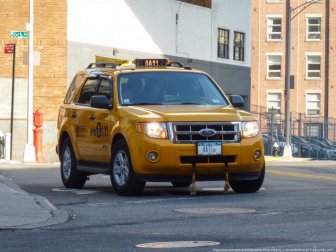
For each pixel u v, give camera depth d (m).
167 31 50.62
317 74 95.12
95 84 19.55
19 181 22.28
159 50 49.91
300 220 13.34
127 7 47.53
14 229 12.68
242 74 58.34
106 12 46.12
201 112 17.33
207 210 14.93
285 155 53.72
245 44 58.94
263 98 95.94
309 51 95.12
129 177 17.34
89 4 45.16
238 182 18.48
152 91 18.34
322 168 33.41
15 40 44.34
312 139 65.56
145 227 12.76
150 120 16.97
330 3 94.50
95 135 18.81
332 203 16.03
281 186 20.61
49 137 44.06
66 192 18.94
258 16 96.06
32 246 10.87
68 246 10.83
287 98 54.84
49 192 18.95
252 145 17.47
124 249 10.48
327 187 20.25
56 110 44.12
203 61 53.88
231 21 57.06
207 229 12.37
